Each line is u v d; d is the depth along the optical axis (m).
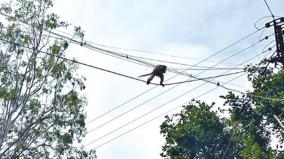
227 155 42.41
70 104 32.94
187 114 42.62
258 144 36.19
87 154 33.69
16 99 31.23
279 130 36.75
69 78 32.94
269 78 36.94
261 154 34.53
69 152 33.16
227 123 41.03
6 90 30.83
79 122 33.12
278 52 23.06
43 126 32.56
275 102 35.53
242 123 39.28
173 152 42.78
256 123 38.19
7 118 30.56
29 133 31.94
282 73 36.41
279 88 36.88
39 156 32.09
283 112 36.66
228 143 41.53
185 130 42.00
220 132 41.78
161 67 15.84
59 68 32.56
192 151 42.69
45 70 32.50
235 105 38.69
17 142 31.25
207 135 41.72
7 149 30.33
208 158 42.41
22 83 31.73
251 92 37.56
